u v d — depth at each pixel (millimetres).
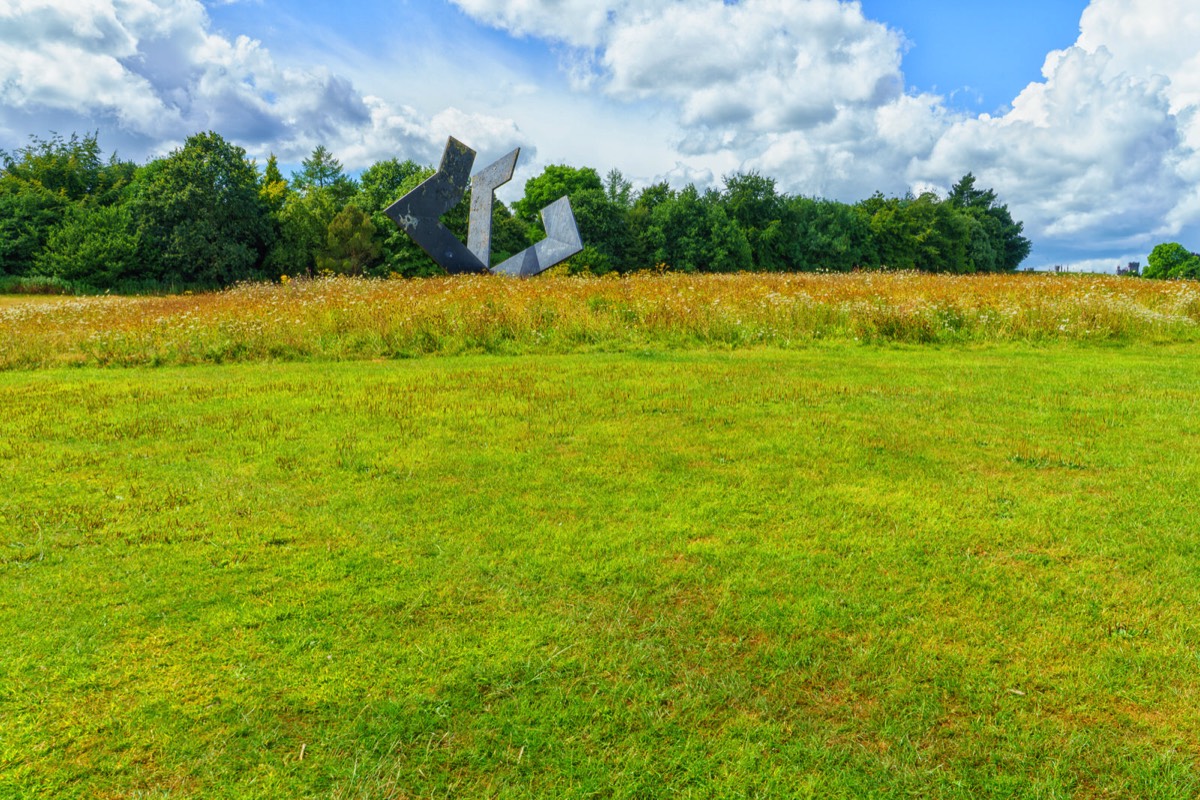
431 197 20812
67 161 51344
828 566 3484
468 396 7039
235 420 6168
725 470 4852
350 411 6465
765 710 2496
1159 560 3527
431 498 4359
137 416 6352
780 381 7754
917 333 11086
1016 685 2625
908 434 5688
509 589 3275
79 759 2258
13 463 5031
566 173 54281
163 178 40719
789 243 54375
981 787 2174
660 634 2938
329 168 56125
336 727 2406
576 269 43812
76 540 3770
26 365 9625
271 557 3586
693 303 12148
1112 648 2822
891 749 2328
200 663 2730
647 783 2184
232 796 2115
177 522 4000
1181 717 2459
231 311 12430
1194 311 13266
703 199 53500
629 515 4094
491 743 2346
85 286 37219
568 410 6469
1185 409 6445
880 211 62250
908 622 3008
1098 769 2244
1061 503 4238
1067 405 6617
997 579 3357
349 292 14562
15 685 2590
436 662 2742
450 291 14156
